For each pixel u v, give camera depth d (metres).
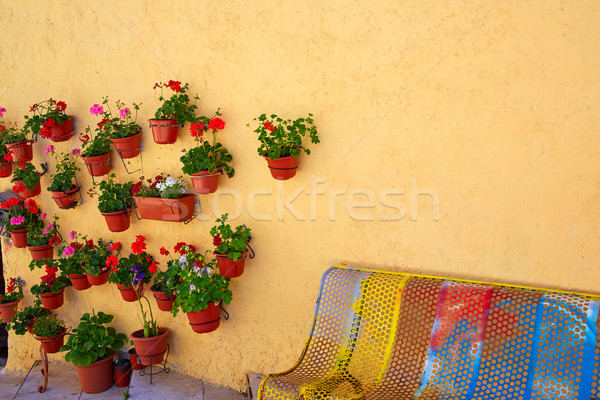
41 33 4.69
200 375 4.27
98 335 4.29
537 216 2.96
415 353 2.95
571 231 2.87
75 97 4.62
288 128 3.47
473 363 2.78
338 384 2.97
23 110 4.91
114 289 4.66
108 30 4.36
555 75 2.84
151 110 4.26
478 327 2.82
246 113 3.85
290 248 3.78
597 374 2.51
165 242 4.34
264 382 2.98
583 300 2.68
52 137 4.55
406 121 3.29
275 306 3.88
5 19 4.84
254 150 3.85
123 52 4.32
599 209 2.80
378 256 3.46
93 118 4.55
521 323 2.73
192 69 4.03
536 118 2.91
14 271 5.11
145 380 4.26
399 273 3.29
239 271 3.80
